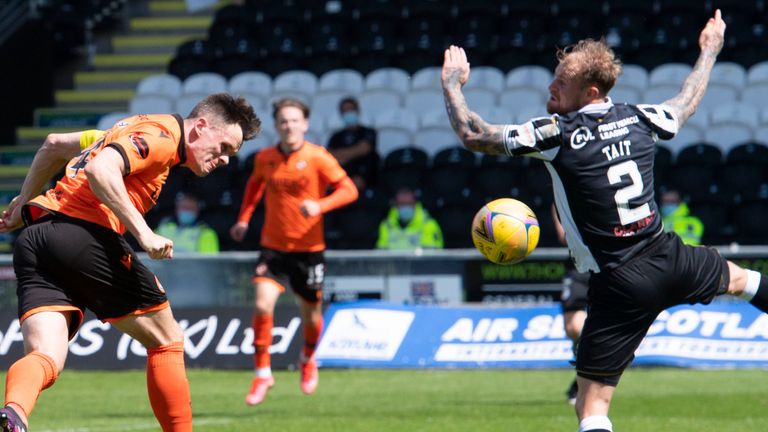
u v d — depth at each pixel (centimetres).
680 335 3027
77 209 1303
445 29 5288
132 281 1318
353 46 5238
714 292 1365
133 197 1297
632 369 3008
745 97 4741
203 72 5212
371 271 3125
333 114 4631
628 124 1357
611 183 1323
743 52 4978
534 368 3047
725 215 3947
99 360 3064
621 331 1331
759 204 3903
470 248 3916
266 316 2375
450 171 4188
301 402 2447
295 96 4844
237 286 3125
